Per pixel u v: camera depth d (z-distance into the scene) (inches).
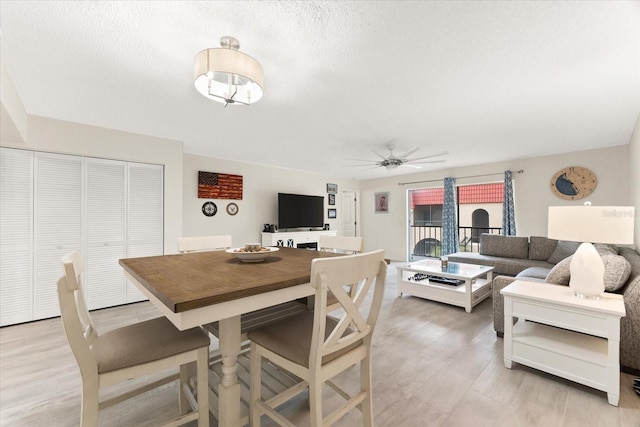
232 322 47.3
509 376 76.0
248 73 61.7
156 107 107.7
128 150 138.3
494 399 66.4
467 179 226.7
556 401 65.5
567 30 62.9
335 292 40.4
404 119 119.7
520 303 78.0
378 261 47.7
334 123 124.8
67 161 124.3
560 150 175.6
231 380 47.6
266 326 53.1
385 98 99.0
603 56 73.1
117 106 106.7
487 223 267.3
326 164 224.1
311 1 54.4
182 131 137.6
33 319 117.3
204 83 67.9
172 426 48.1
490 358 85.6
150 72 81.8
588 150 173.5
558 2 54.9
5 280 112.3
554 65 77.6
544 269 142.9
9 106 83.9
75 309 39.3
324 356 44.5
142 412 62.4
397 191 274.8
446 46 69.2
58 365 82.9
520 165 200.4
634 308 73.5
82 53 72.2
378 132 137.8
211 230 199.2
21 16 58.2
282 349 46.1
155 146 146.9
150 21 60.2
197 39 66.6
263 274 49.7
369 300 145.6
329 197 279.0
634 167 135.2
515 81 86.7
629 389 68.8
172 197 152.4
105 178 133.3
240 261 65.0
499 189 259.8
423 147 166.1
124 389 71.3
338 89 92.0
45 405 65.2
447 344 95.1
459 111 110.9
